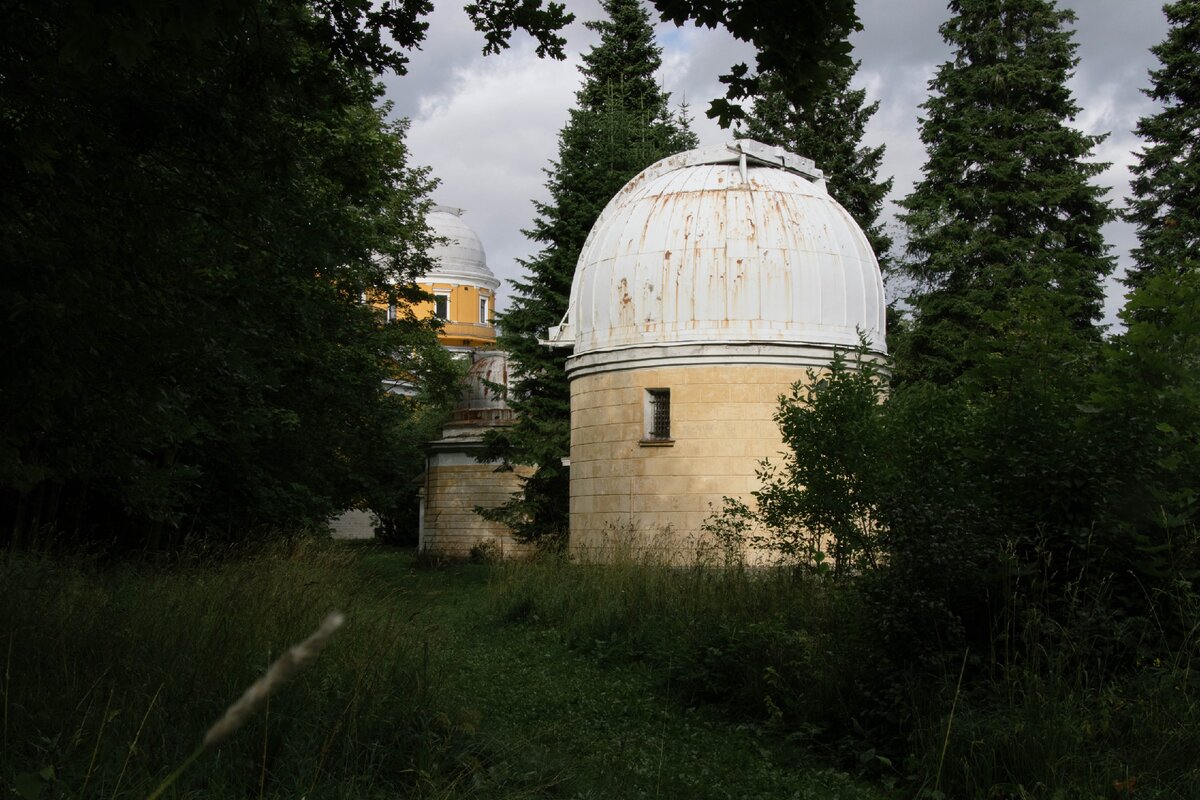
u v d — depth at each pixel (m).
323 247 11.20
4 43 8.44
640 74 43.06
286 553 15.72
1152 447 9.32
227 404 17.98
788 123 43.16
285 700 7.23
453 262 71.31
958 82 34.19
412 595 19.38
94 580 12.47
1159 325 9.75
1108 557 9.20
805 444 12.25
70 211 9.05
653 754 9.28
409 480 52.06
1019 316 10.55
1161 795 6.90
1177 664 8.19
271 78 9.42
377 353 28.33
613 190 34.06
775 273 25.44
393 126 31.28
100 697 6.91
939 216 33.59
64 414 9.89
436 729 7.77
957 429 10.34
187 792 5.68
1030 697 7.89
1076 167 33.72
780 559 14.52
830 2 7.84
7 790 5.29
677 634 13.85
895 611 9.47
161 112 9.00
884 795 8.23
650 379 25.72
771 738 10.02
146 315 9.73
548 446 32.19
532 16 8.85
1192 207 29.91
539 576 18.86
